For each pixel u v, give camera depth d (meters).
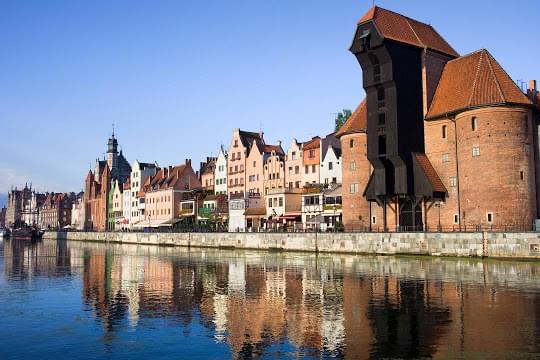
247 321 24.02
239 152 114.31
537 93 65.12
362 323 22.95
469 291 30.88
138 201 157.00
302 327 22.48
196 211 125.88
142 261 62.84
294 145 98.94
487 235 51.56
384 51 64.06
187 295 32.19
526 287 32.22
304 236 71.19
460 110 60.88
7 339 21.72
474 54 65.88
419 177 64.06
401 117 64.31
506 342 19.34
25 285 39.06
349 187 72.44
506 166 57.12
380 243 60.88
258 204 102.75
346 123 75.12
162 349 19.72
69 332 22.77
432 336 20.41
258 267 49.84
